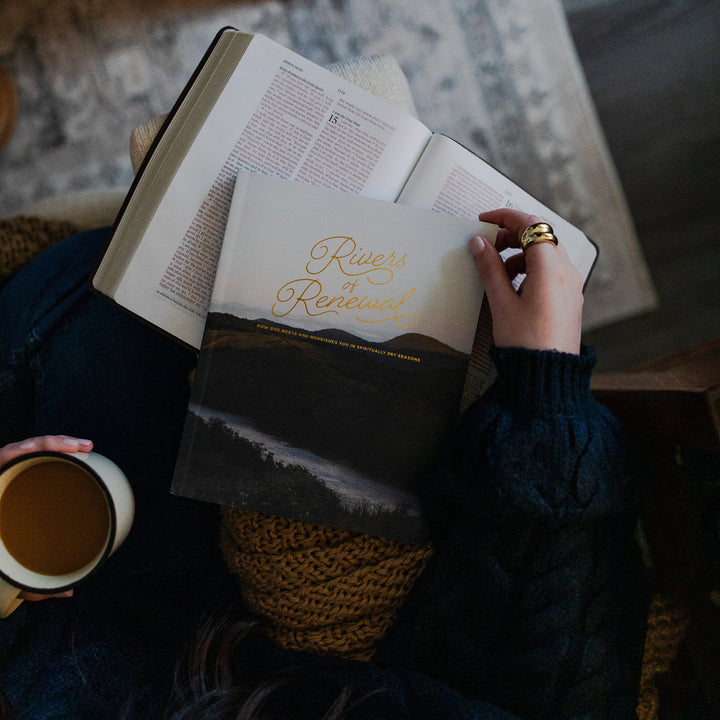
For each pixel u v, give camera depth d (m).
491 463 0.54
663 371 0.78
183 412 0.77
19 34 1.22
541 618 0.56
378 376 0.59
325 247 0.58
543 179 1.24
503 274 0.56
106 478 0.51
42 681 0.62
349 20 1.24
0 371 0.75
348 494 0.59
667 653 0.69
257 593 0.62
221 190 0.59
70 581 0.51
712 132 1.24
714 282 1.23
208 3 1.24
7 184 1.23
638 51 1.24
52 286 0.76
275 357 0.58
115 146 1.24
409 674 0.60
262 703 0.59
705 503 0.59
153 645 0.67
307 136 0.60
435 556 0.60
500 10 1.24
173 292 0.60
